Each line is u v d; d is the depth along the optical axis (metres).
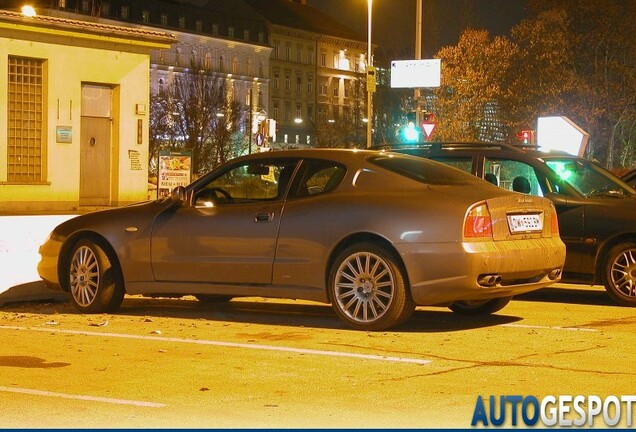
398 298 10.12
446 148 13.79
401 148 14.13
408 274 10.04
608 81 67.50
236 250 10.98
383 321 10.20
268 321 11.24
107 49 34.22
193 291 11.30
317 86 138.75
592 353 9.02
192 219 11.31
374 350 9.20
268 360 8.74
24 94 32.59
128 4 112.06
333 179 10.75
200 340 9.81
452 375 8.07
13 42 31.97
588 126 67.69
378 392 7.48
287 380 7.91
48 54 32.81
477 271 9.90
